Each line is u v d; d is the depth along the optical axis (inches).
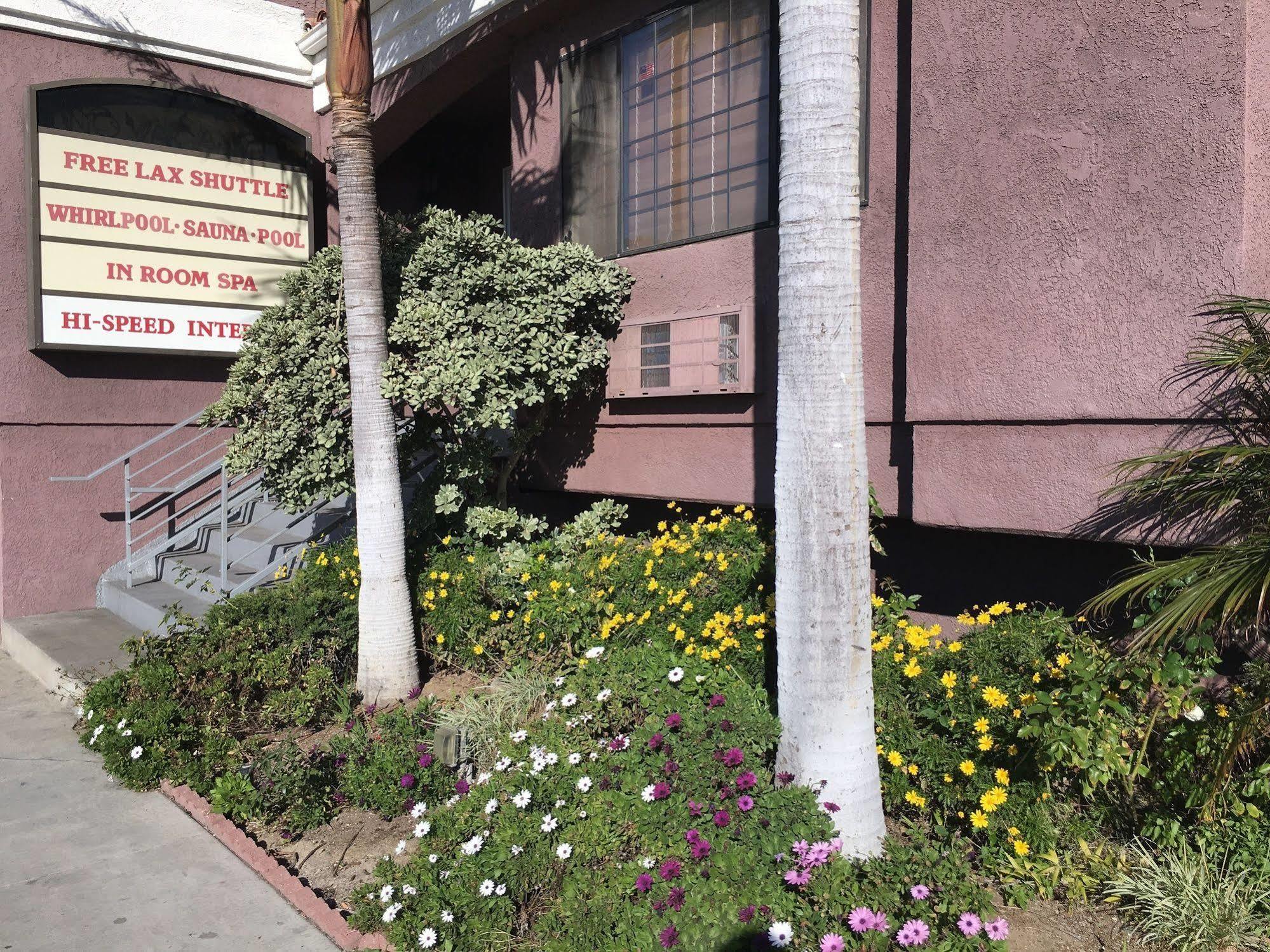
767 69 228.4
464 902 131.4
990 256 174.7
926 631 179.8
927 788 154.1
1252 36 142.9
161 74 362.0
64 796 197.9
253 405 256.2
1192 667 142.0
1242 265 143.3
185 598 313.7
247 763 200.1
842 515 141.3
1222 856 137.8
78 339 341.1
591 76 280.7
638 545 236.8
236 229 374.6
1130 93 154.8
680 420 249.6
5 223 331.3
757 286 229.5
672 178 257.6
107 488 355.9
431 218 270.8
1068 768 147.2
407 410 305.1
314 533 317.4
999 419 174.1
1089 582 189.5
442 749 183.8
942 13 181.2
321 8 418.3
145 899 154.4
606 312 262.4
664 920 120.0
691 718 155.3
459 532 275.9
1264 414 140.8
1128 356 156.4
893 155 201.0
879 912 120.7
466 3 307.1
